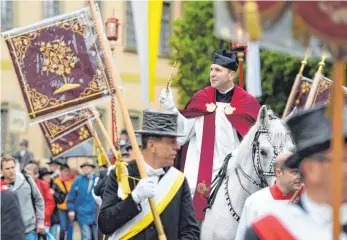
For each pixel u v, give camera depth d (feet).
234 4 15.01
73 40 30.99
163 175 26.71
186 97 111.04
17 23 119.65
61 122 46.09
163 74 130.93
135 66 128.16
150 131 26.40
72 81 30.89
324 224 16.57
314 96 38.60
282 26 14.88
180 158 37.83
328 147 16.34
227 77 38.06
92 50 30.99
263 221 16.87
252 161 32.83
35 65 31.14
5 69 115.34
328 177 16.42
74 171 87.25
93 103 30.89
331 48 15.14
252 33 14.73
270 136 32.37
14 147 115.55
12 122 79.10
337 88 15.29
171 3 131.54
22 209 50.96
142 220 26.11
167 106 36.55
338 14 14.74
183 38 110.63
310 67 97.76
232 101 37.91
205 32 110.22
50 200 62.39
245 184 33.12
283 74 98.12
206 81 109.60
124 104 27.86
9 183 50.93
